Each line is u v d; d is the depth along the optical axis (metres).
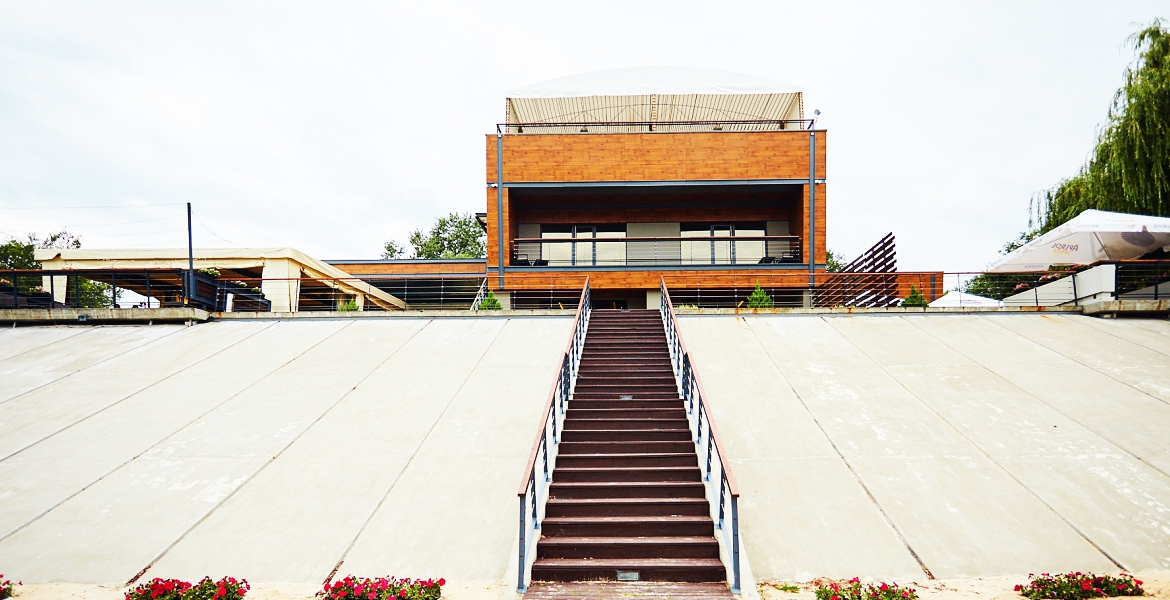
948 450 9.45
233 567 7.32
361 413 10.91
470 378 12.23
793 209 21.53
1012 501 8.27
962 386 11.49
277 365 13.04
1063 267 18.11
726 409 10.73
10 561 7.47
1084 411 10.44
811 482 8.71
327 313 16.36
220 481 9.03
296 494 8.70
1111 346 13.11
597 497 7.88
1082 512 8.03
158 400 11.51
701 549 6.96
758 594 6.30
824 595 6.34
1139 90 17.61
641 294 22.20
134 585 7.00
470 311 16.58
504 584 6.54
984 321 15.17
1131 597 6.20
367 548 7.61
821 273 18.23
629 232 22.56
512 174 20.33
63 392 11.88
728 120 22.48
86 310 15.85
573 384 10.95
